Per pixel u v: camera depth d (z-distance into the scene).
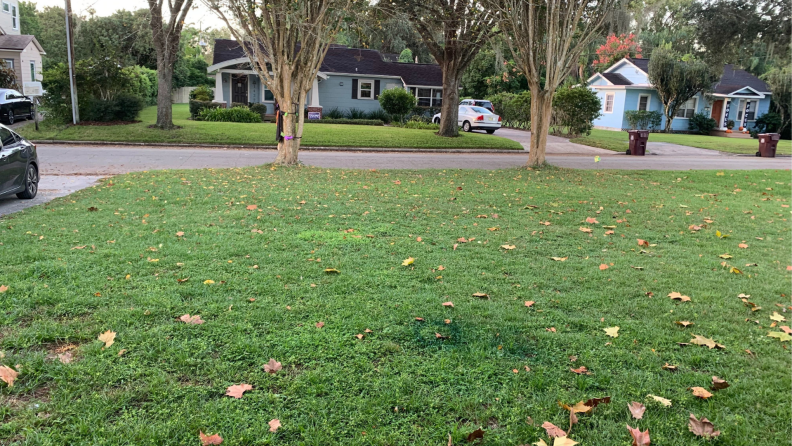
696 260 6.25
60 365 3.26
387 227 7.34
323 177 12.31
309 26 12.95
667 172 16.03
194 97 35.56
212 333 3.78
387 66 36.97
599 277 5.44
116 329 3.78
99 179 11.41
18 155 8.78
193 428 2.76
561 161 19.53
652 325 4.25
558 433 2.81
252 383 3.20
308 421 2.86
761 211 9.80
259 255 5.72
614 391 3.26
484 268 5.63
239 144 20.66
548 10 14.43
